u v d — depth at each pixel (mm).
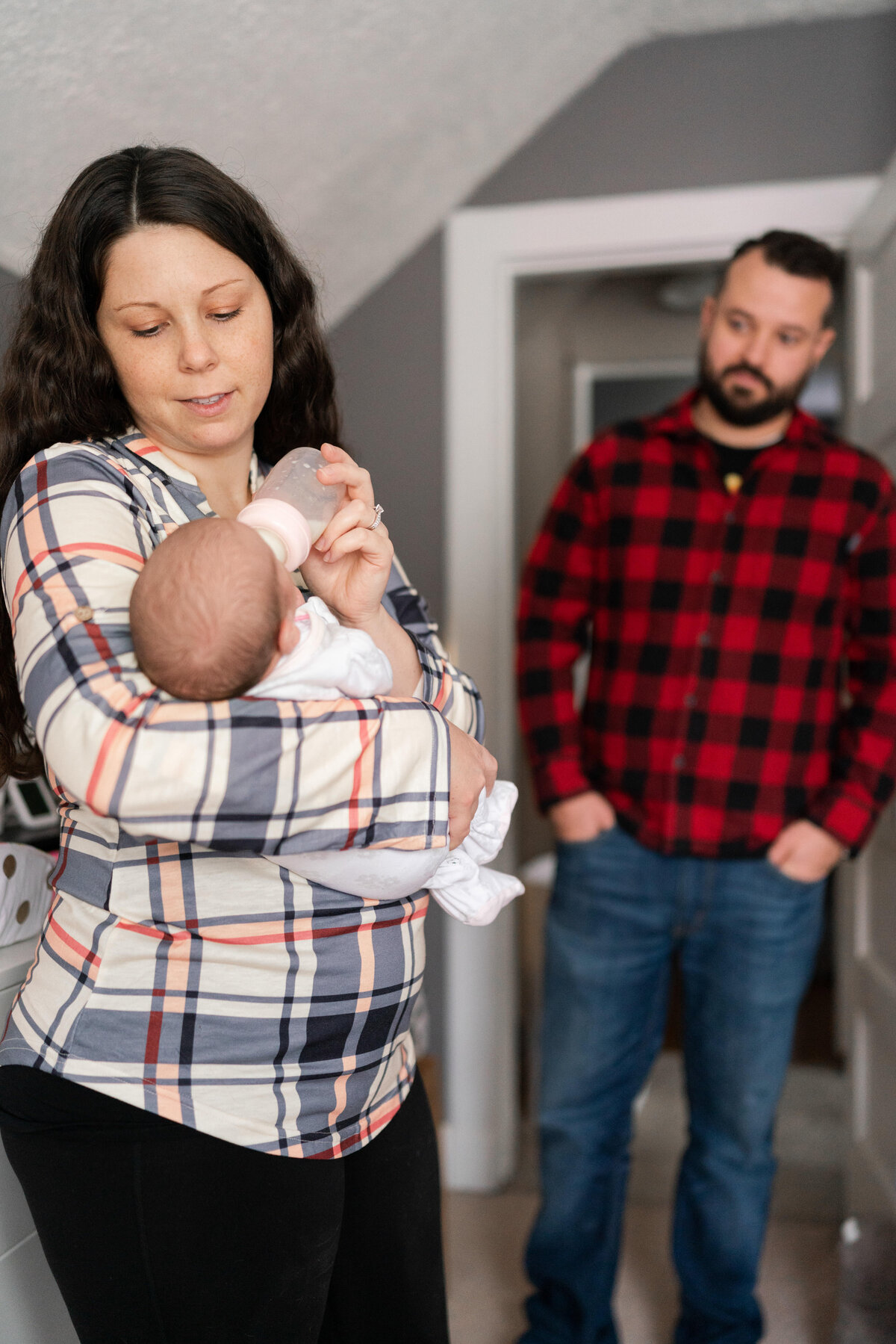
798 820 1629
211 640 689
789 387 1632
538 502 3697
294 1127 787
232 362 838
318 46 1469
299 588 921
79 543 727
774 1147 2488
